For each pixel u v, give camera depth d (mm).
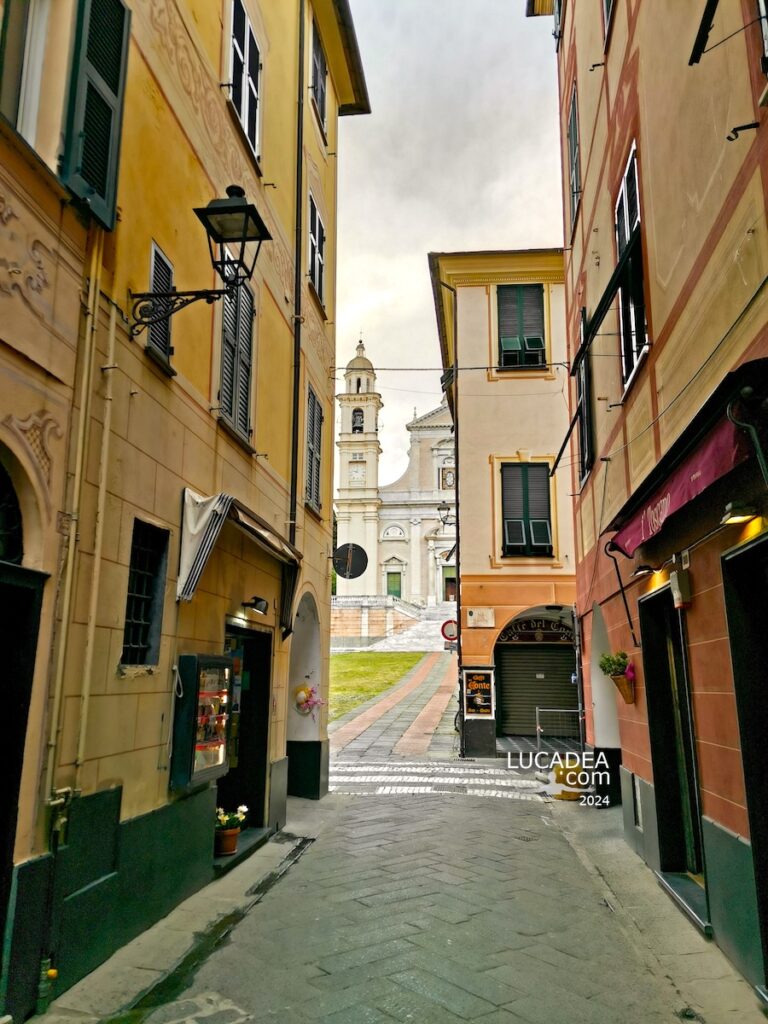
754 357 4145
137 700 5262
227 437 7301
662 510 5426
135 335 5277
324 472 12141
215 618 6887
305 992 4500
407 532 58500
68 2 4496
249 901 6227
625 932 5578
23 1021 3891
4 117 3727
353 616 53656
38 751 4098
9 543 4047
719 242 4738
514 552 17141
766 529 4121
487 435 17734
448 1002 4379
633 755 7918
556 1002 4402
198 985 4578
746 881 4512
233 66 7879
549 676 19266
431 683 30594
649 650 7160
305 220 10867
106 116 4840
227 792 8516
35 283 4102
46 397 4215
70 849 4344
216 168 7148
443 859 7594
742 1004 4281
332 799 11164
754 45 4051
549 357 17875
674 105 5711
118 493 5012
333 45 12867
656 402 6504
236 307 7566
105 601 4824
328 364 12633
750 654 4625
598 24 9172
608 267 8641
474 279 18266
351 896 6379
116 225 5066
